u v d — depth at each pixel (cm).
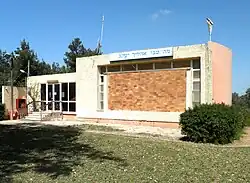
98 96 2559
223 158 1153
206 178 893
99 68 2562
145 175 923
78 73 2681
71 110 2919
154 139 1596
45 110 3103
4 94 3161
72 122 2591
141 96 2314
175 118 2134
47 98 3133
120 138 1611
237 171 972
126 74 2402
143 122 2292
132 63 2350
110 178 893
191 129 1546
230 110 1595
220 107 1595
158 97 2228
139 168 1005
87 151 1295
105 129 2070
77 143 1488
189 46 2067
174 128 2120
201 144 1457
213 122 1496
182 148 1328
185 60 2114
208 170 981
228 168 1008
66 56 6384
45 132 1916
